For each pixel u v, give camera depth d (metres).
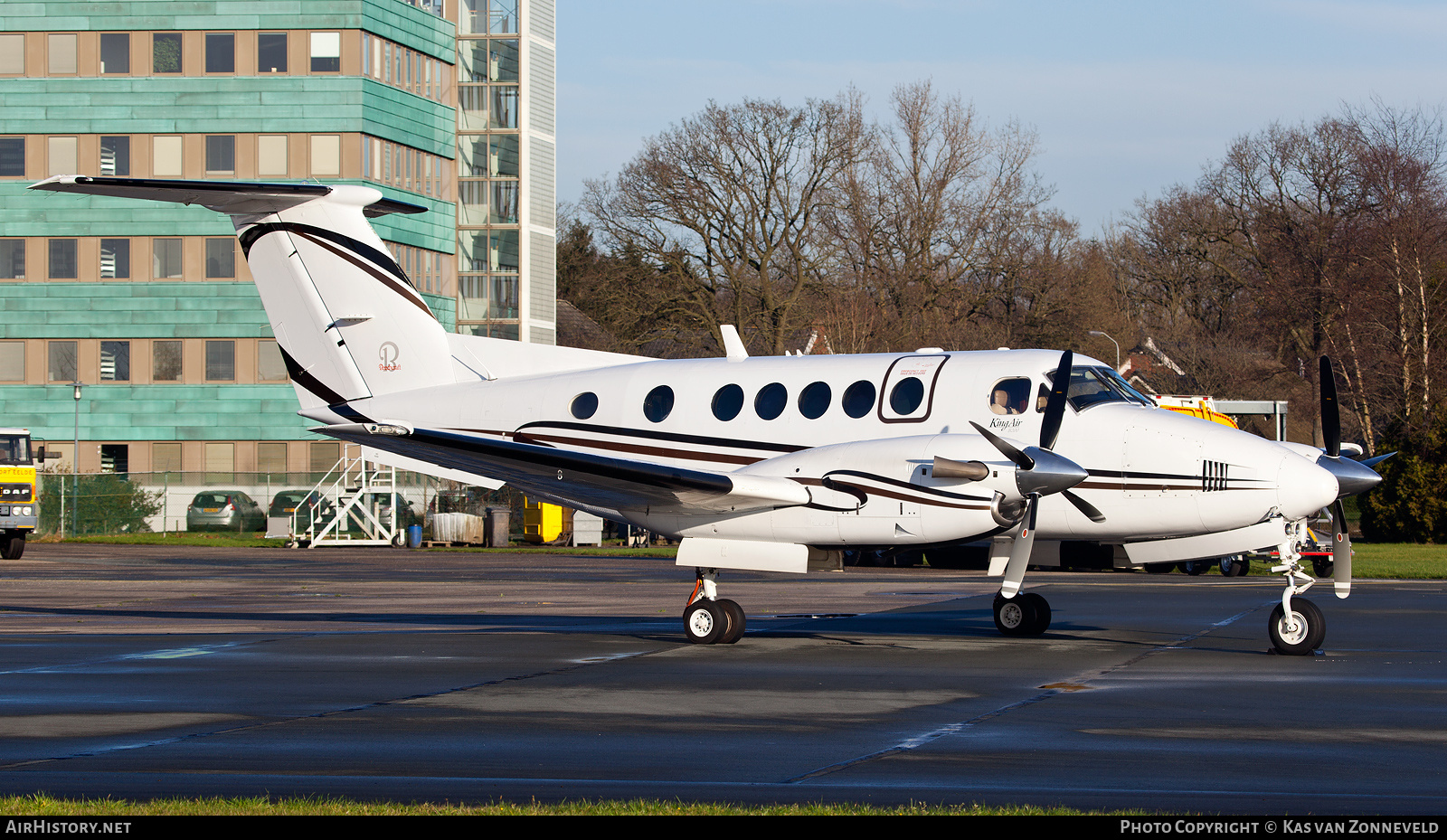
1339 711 34.25
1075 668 42.41
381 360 59.50
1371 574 91.12
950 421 49.06
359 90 159.25
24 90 162.00
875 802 24.33
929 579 87.81
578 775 26.91
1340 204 189.38
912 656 45.81
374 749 29.73
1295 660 44.41
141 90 161.38
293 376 60.44
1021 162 185.75
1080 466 47.75
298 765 27.97
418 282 167.88
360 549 127.75
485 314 174.88
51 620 60.34
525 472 50.91
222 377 163.12
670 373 54.53
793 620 58.84
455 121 175.88
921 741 30.48
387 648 48.47
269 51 160.50
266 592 76.69
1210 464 46.12
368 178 160.62
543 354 59.09
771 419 51.62
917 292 184.00
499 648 48.41
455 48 176.12
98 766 27.86
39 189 50.12
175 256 163.00
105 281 163.25
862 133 183.50
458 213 176.00
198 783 26.17
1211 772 26.95
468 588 79.62
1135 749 29.41
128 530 150.12
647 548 126.62
